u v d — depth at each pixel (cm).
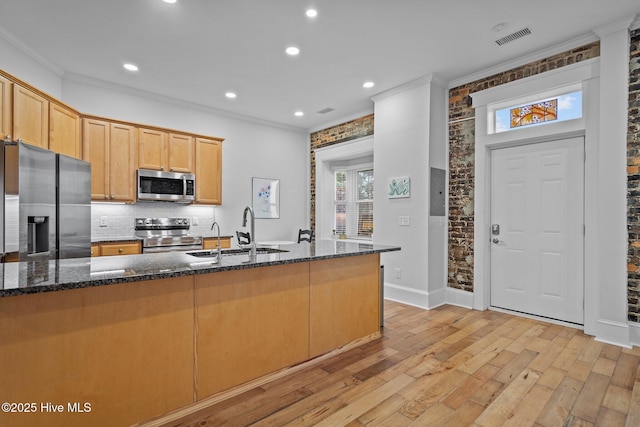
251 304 213
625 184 278
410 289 411
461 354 264
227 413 187
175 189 444
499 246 378
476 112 384
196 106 492
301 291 242
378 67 371
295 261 220
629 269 280
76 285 139
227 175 531
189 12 268
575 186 323
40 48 324
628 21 272
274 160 591
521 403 197
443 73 387
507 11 268
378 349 275
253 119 558
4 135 263
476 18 277
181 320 183
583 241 317
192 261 204
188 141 463
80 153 377
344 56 345
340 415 186
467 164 396
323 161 616
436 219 404
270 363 223
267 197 579
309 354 247
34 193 271
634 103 277
